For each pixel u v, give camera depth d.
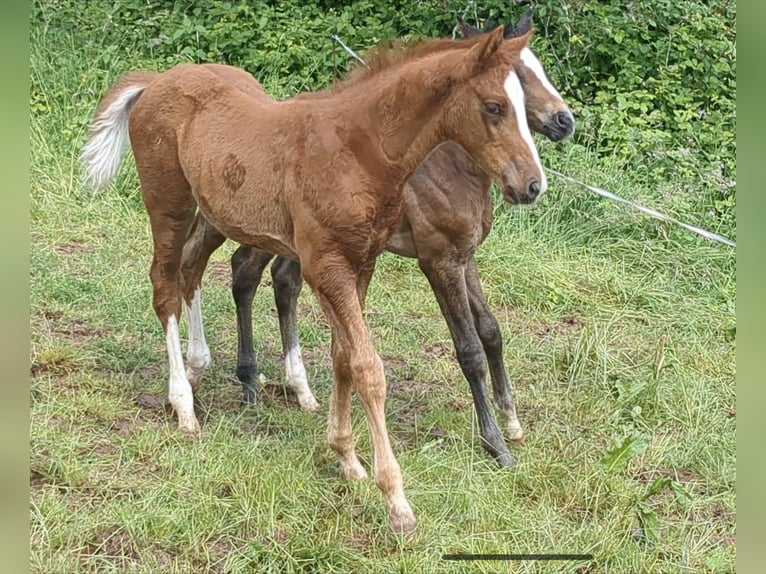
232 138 4.44
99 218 7.36
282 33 9.31
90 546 3.88
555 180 8.02
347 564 3.94
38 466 4.26
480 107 3.92
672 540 4.34
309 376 5.66
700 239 7.77
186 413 4.80
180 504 4.11
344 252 4.05
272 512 4.10
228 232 4.53
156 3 9.82
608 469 4.65
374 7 9.84
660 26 9.70
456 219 4.72
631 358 6.18
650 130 8.73
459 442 4.98
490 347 5.04
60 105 8.59
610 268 7.40
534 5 9.23
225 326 6.09
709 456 4.98
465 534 4.20
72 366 5.21
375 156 4.02
